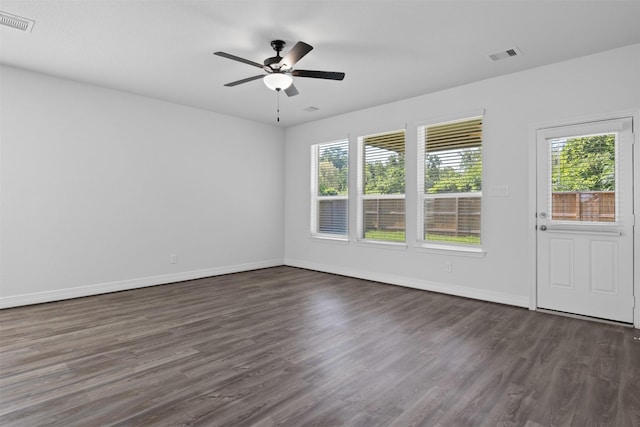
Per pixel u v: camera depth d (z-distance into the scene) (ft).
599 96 11.31
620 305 11.02
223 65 12.55
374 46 10.94
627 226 10.87
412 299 13.97
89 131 14.51
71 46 11.07
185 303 13.38
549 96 12.27
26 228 13.06
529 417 6.15
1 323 11.00
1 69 12.52
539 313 12.12
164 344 9.36
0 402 6.54
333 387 7.16
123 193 15.49
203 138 18.25
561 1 8.48
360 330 10.44
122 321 11.23
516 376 7.63
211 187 18.63
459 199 14.75
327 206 20.17
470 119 14.29
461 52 11.34
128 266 15.66
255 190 20.70
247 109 18.16
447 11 8.96
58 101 13.73
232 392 6.95
